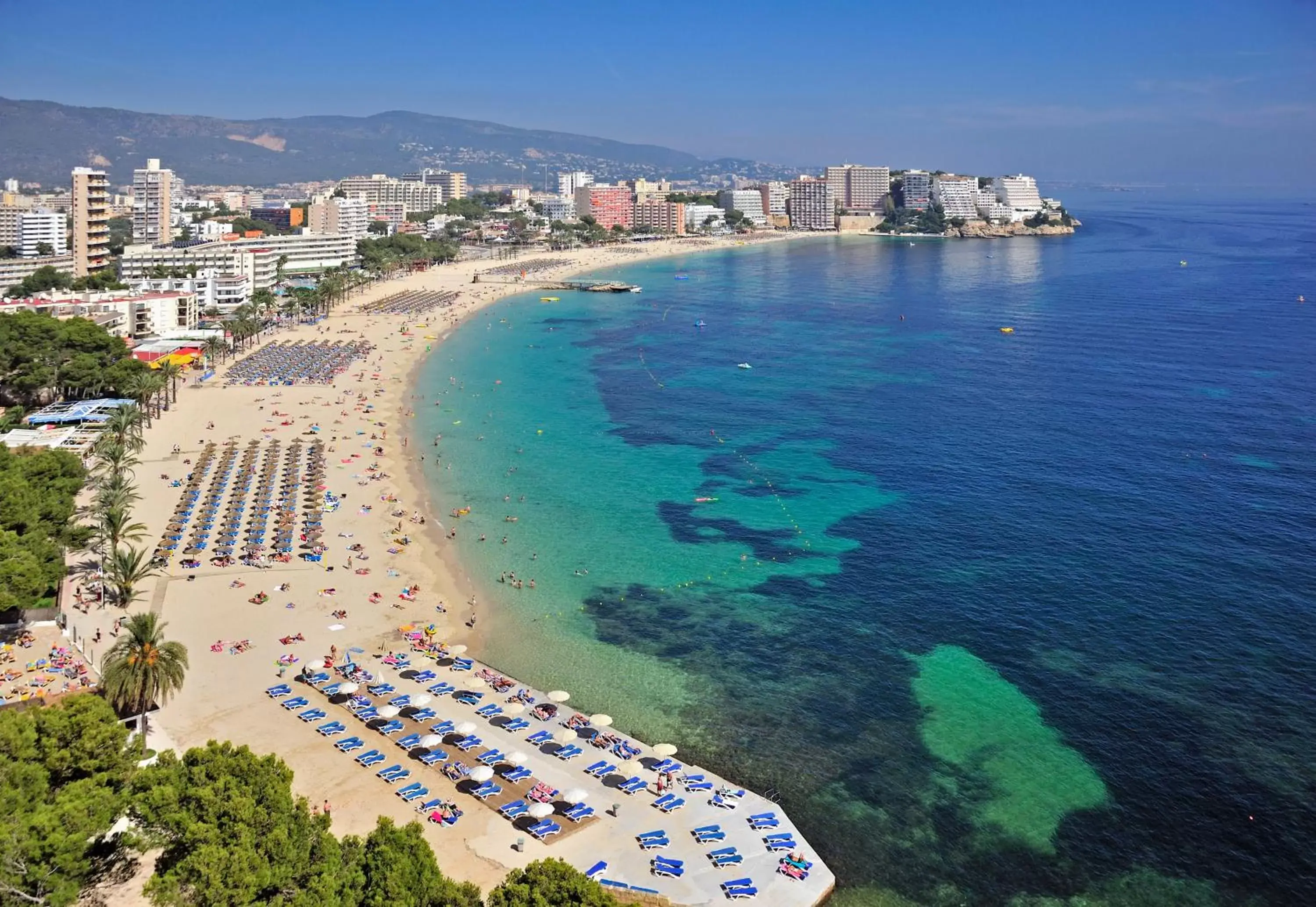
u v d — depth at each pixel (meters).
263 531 155.62
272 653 115.69
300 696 105.88
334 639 120.25
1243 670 114.62
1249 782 95.25
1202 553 147.88
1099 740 102.12
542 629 126.94
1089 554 148.88
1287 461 192.00
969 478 187.50
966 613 130.88
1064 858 85.94
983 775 97.00
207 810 68.44
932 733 103.75
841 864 85.00
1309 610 128.75
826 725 105.38
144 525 141.50
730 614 131.88
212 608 127.44
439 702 106.12
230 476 182.75
